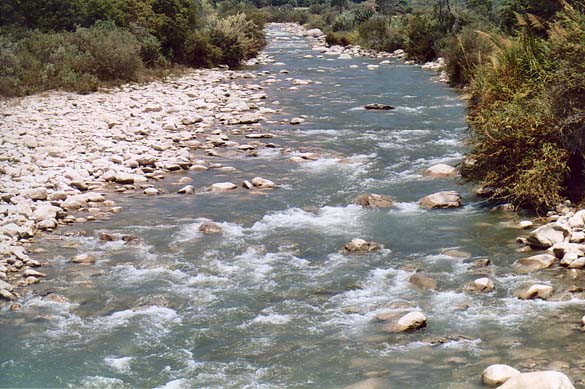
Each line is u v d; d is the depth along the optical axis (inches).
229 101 967.6
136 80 1131.3
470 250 403.9
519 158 488.1
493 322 312.7
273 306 340.2
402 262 390.0
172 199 521.7
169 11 1403.8
